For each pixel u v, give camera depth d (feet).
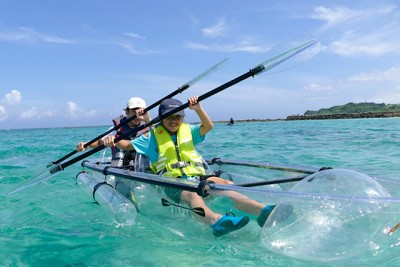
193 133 13.41
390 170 20.42
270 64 11.93
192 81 15.58
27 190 18.33
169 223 10.94
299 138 48.55
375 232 7.50
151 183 11.29
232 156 29.84
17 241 10.55
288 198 8.54
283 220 8.38
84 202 15.39
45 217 13.19
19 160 33.06
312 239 7.82
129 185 12.87
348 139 42.88
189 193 10.36
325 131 63.77
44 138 80.59
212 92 12.55
